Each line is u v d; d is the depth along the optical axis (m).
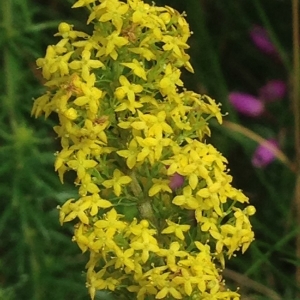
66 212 0.09
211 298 0.09
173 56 0.09
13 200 0.15
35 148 0.15
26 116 0.16
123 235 0.09
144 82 0.09
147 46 0.09
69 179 0.17
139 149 0.09
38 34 0.16
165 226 0.09
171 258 0.09
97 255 0.09
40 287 0.15
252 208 0.09
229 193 0.09
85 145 0.09
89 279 0.09
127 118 0.09
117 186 0.09
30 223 0.15
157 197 0.09
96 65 0.09
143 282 0.09
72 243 0.16
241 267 0.17
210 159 0.09
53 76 0.09
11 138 0.15
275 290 0.17
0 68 0.16
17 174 0.15
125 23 0.09
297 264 0.15
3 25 0.15
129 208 0.13
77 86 0.08
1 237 0.16
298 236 0.16
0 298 0.15
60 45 0.09
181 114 0.09
